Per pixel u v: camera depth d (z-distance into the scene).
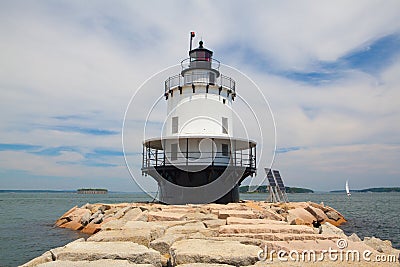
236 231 9.95
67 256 7.38
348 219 33.75
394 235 23.14
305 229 10.05
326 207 29.27
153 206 20.02
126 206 22.97
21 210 51.50
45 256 8.16
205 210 17.08
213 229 11.18
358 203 78.50
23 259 15.84
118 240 9.11
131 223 12.20
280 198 29.59
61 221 26.55
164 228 11.19
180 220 13.77
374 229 26.09
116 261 6.92
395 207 59.69
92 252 7.46
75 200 98.88
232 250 7.62
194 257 7.23
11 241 20.16
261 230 9.94
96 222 22.17
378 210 50.81
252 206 19.62
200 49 25.80
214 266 6.67
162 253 9.03
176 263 7.27
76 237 20.55
